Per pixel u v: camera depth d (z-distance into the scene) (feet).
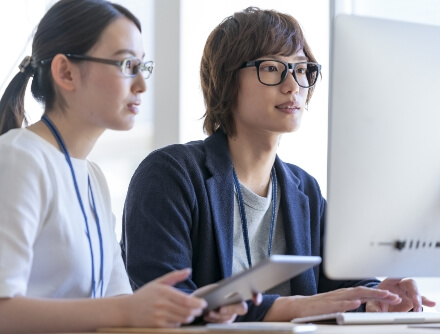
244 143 7.35
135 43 5.49
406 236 4.95
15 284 4.65
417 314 5.32
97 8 5.45
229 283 4.39
